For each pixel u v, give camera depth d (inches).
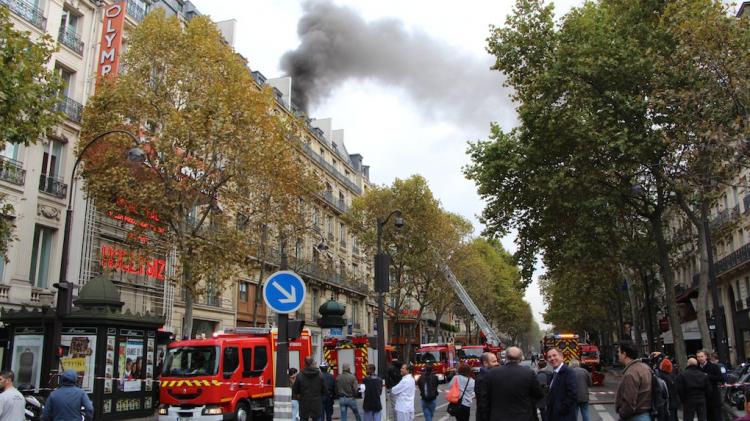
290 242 1519.4
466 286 2292.1
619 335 1806.1
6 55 510.9
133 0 1196.5
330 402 584.4
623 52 802.2
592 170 885.8
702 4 640.4
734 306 1455.5
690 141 650.2
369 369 526.3
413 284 1881.2
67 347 673.0
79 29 1029.8
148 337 756.6
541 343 1643.7
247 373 658.8
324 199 1899.6
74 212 976.9
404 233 1740.9
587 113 857.5
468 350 1688.0
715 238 1229.1
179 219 867.4
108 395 681.6
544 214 1003.3
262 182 978.7
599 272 1208.8
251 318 1503.4
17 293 860.0
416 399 1050.1
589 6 905.5
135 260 919.7
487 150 976.9
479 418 298.2
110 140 839.1
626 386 289.9
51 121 548.1
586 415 460.4
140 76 865.5
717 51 558.6
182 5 1485.0
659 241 925.8
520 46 893.8
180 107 890.1
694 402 447.2
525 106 892.6
